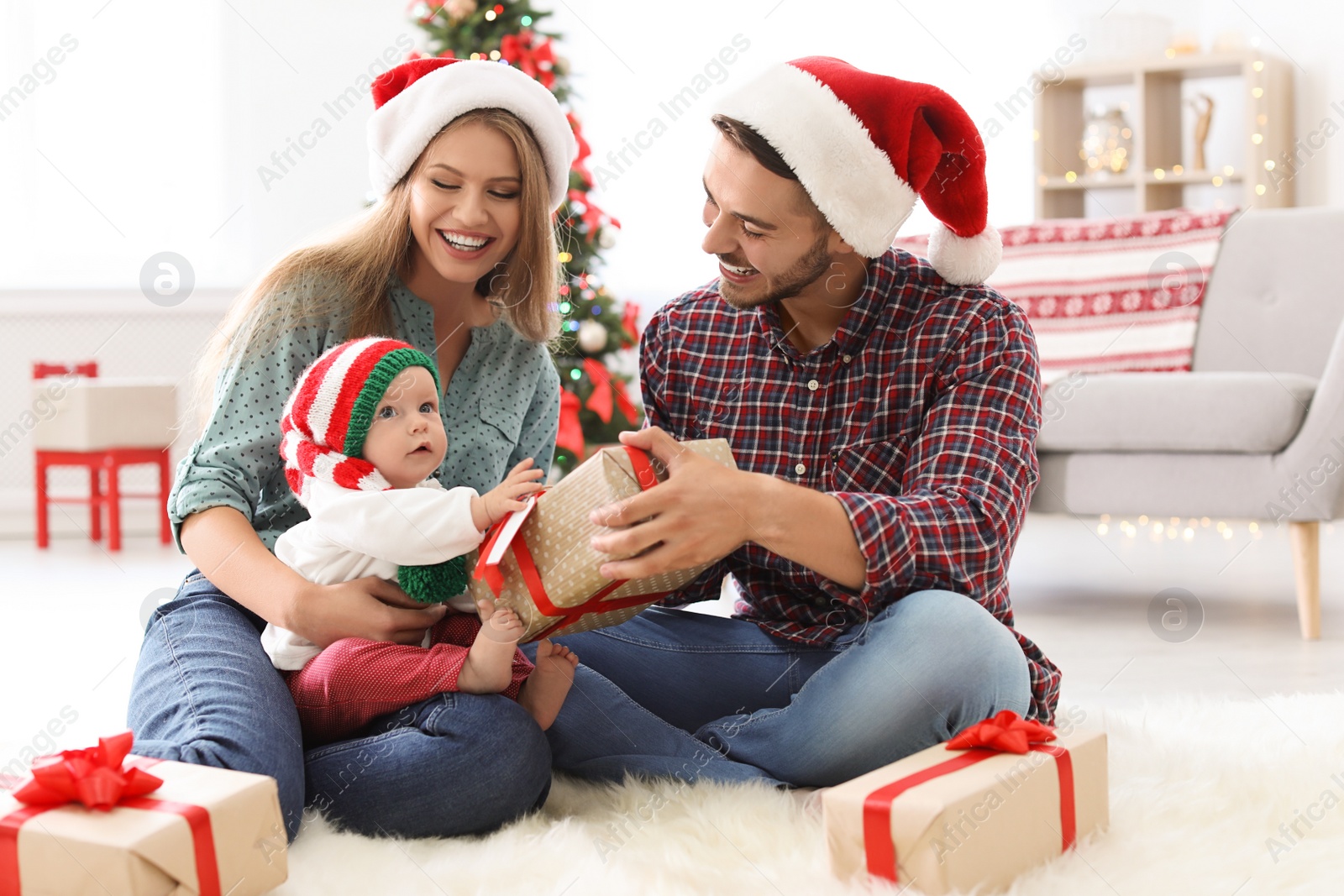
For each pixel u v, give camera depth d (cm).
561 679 128
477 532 120
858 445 134
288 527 141
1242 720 157
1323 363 303
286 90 483
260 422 135
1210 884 103
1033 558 358
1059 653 224
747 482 112
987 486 122
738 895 102
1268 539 387
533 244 148
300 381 130
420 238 142
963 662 117
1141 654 222
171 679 118
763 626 139
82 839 89
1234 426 247
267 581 123
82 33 474
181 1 479
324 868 106
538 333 156
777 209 126
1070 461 276
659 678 140
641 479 114
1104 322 323
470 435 150
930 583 122
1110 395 266
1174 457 260
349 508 122
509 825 119
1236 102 487
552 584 115
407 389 128
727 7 474
